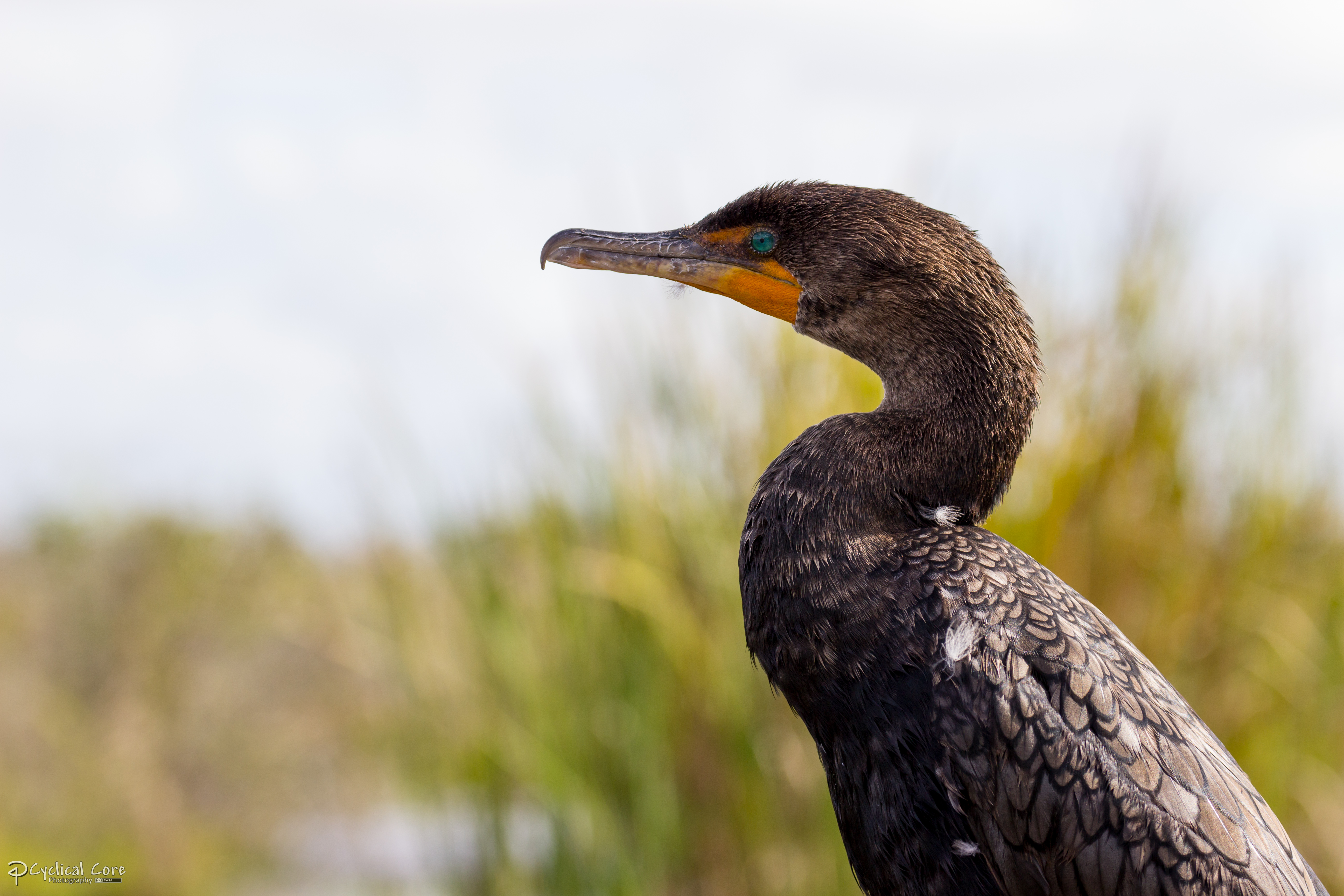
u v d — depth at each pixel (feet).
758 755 27.25
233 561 60.08
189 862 52.54
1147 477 27.76
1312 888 14.17
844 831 15.67
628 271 18.31
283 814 52.90
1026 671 13.99
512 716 29.12
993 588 14.62
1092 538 27.09
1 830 52.08
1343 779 29.45
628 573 27.96
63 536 61.87
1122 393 28.04
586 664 28.53
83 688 57.62
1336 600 29.94
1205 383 29.35
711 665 27.53
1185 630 28.07
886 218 16.46
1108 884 13.46
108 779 54.90
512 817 29.14
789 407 28.09
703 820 27.37
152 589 58.80
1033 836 13.74
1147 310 28.45
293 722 54.08
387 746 32.68
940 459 15.72
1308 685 29.40
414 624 30.96
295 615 55.62
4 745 55.26
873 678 14.67
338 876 44.55
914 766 14.44
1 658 57.57
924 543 15.12
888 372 16.55
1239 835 13.52
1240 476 29.71
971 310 15.85
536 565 29.71
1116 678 14.23
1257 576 28.99
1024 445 16.28
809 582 15.11
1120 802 13.46
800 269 17.06
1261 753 28.25
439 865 30.09
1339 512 31.42
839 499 15.40
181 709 56.44
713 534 28.19
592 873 27.40
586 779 27.99
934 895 14.67
